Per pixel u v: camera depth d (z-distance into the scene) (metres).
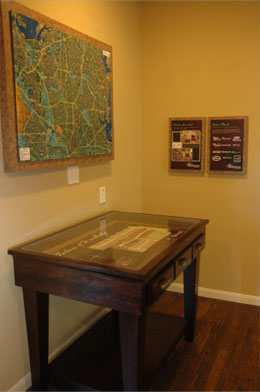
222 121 2.78
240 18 2.65
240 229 2.88
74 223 2.25
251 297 2.92
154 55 2.94
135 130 2.97
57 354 2.18
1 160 1.68
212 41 2.75
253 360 2.21
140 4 2.91
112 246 1.80
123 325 1.56
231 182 2.85
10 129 1.66
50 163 1.93
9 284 1.78
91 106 2.23
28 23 1.72
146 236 1.98
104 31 2.43
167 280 1.72
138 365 1.58
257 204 2.80
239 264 2.92
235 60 2.71
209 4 2.72
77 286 1.61
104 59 2.34
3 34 1.59
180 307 2.86
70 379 1.86
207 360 2.21
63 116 1.99
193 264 2.29
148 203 3.17
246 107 2.72
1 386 1.78
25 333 1.90
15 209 1.79
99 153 2.36
